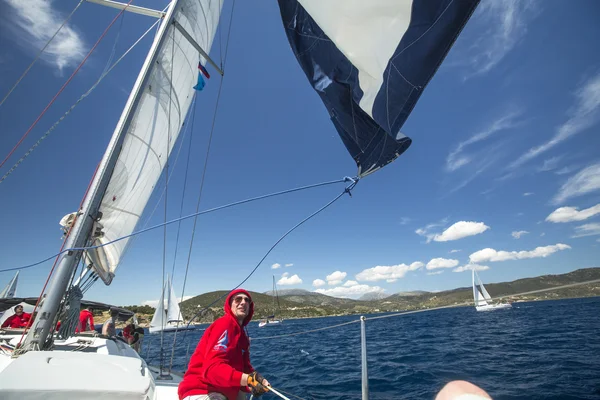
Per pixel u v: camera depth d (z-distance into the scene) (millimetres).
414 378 7336
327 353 12766
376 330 23734
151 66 3699
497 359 9352
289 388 6898
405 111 2836
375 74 2953
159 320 37375
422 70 2682
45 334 2725
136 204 5059
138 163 4488
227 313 2275
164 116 4633
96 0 4523
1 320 5863
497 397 5781
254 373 2275
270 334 35719
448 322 27469
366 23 2859
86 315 6934
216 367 1901
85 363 2211
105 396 1966
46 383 1911
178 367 6477
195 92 6465
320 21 3070
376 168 3230
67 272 2895
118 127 3338
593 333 13492
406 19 2689
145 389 2062
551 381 6547
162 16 4516
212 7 5461
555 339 12719
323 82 3287
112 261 5336
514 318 26797
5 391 1795
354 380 7410
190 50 5059
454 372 7820
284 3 3301
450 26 2492
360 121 3301
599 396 5398
